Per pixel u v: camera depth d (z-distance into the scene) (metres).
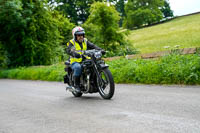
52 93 8.09
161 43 33.03
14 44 19.25
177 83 7.93
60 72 12.73
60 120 4.44
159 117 4.11
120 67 11.03
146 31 52.25
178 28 46.41
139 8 69.56
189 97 5.66
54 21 20.64
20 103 6.54
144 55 12.02
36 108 5.71
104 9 18.53
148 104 5.19
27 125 4.30
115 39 19.05
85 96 7.05
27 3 18.73
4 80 15.36
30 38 18.70
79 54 6.39
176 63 8.83
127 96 6.35
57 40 21.02
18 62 19.45
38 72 14.30
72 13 46.38
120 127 3.73
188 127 3.50
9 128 4.21
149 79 8.63
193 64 7.95
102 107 5.25
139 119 4.09
